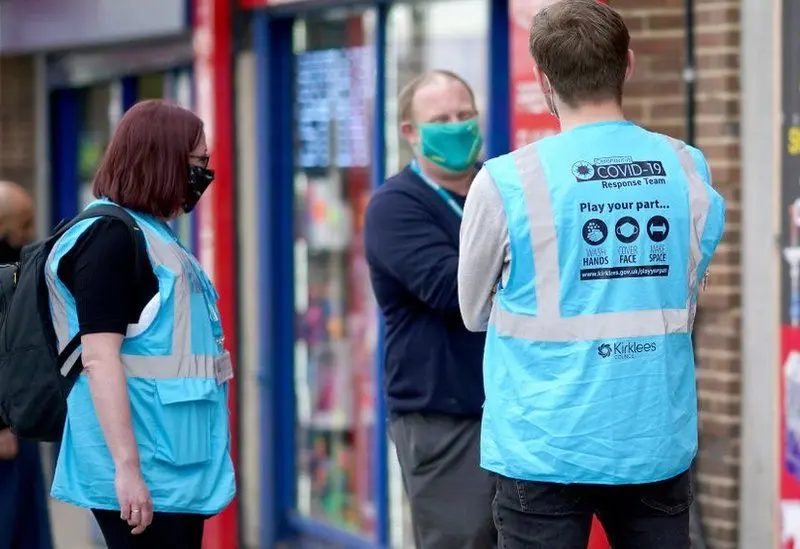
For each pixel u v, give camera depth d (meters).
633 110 19.03
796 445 17.80
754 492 18.58
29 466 19.25
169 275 13.16
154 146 13.34
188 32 26.69
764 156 18.23
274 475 25.88
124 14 27.97
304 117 25.55
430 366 15.65
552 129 18.17
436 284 15.29
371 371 24.17
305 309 25.72
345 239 24.62
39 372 13.18
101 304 12.79
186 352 13.25
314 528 25.36
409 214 15.69
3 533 19.00
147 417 13.05
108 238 12.93
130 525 12.88
